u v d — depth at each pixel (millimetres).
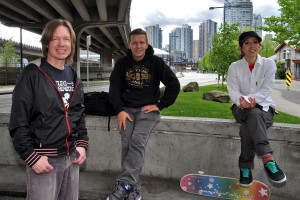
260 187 3250
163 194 3451
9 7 28172
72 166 2248
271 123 3314
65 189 2234
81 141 2301
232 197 3346
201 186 3457
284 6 18625
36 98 1978
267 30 19562
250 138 3131
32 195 2035
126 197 3109
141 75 3402
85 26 34219
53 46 2082
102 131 4082
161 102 3396
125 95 3447
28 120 1979
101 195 3406
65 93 2117
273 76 3309
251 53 3336
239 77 3428
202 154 3781
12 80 33875
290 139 3414
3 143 4297
